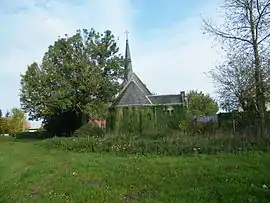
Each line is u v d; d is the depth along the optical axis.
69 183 11.55
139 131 35.31
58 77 46.59
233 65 29.69
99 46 49.06
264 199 8.08
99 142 24.80
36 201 9.48
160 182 10.95
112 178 12.09
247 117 29.22
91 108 47.56
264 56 24.73
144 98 50.53
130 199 9.23
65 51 48.31
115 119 47.09
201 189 9.55
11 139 47.75
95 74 47.41
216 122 32.03
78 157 20.22
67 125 49.66
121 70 51.00
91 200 9.22
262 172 11.57
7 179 13.55
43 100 46.47
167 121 43.47
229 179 10.67
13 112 73.12
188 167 13.74
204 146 19.86
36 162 18.59
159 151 20.62
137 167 14.26
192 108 65.31
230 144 19.61
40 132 53.62
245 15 25.05
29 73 46.91
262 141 19.44
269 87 24.58
